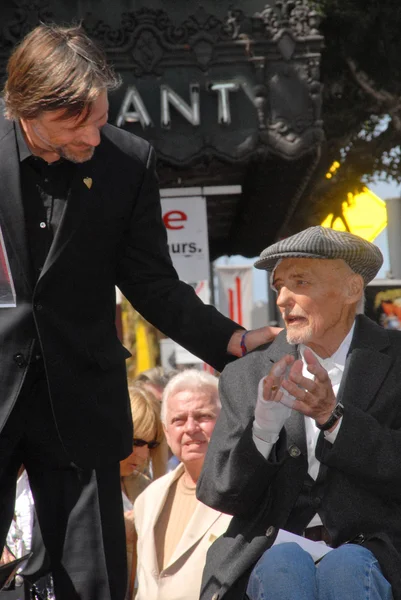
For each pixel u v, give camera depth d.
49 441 4.56
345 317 4.84
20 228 4.39
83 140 4.27
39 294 4.39
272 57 11.55
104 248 4.59
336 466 4.51
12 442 4.53
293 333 4.79
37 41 4.25
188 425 6.12
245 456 4.56
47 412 4.55
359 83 14.84
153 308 4.97
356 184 15.78
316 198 15.77
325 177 15.77
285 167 12.62
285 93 11.58
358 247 4.77
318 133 11.54
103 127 4.72
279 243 4.79
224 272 15.91
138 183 4.72
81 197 4.49
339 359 4.87
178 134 11.45
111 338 4.68
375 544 4.46
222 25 11.48
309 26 11.56
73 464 4.59
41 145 4.32
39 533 4.86
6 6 11.09
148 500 6.41
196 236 12.66
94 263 4.55
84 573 4.56
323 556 4.50
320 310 4.76
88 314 4.57
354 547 4.34
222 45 11.46
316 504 4.68
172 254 12.65
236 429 4.75
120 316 19.55
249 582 4.46
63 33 4.32
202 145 11.48
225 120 11.34
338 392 4.75
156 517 6.27
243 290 15.88
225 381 4.93
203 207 12.68
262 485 4.59
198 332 4.98
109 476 4.68
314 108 11.59
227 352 5.04
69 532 4.59
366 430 4.48
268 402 4.52
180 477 6.42
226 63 11.49
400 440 4.52
